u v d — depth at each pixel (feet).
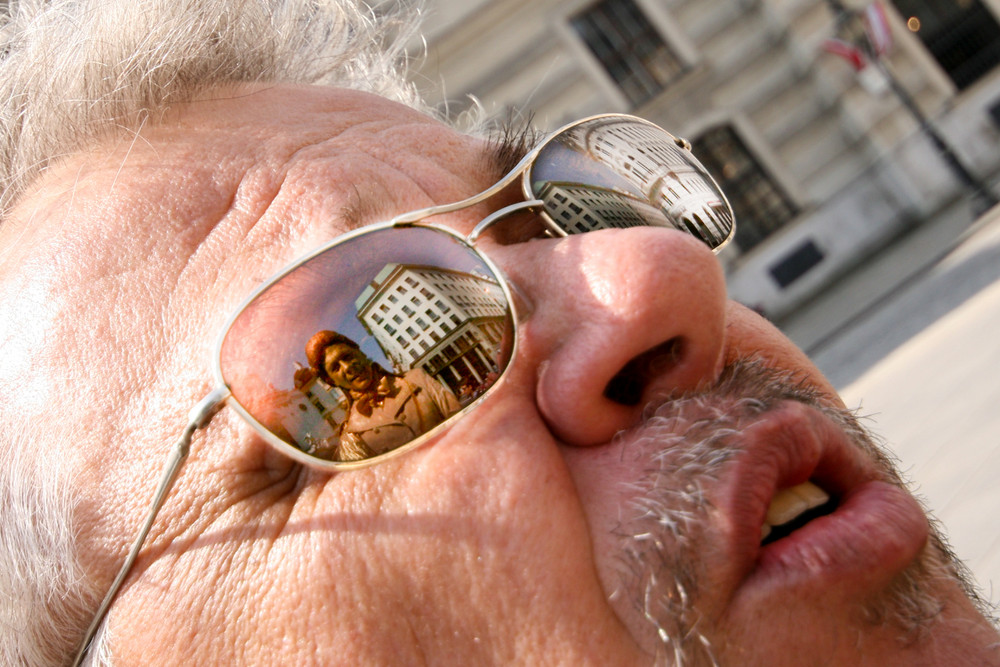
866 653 1.15
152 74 1.34
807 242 11.49
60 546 1.20
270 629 1.15
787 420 1.17
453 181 1.34
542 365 1.19
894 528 1.16
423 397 1.18
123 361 1.21
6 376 1.24
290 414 1.17
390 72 1.96
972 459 2.92
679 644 1.12
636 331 1.15
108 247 1.25
